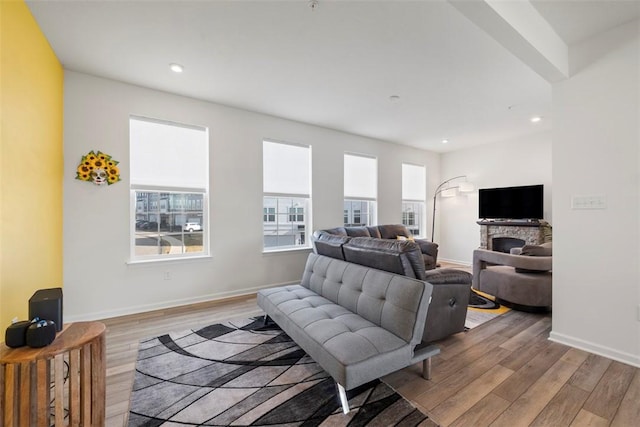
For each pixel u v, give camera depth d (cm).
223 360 208
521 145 530
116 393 170
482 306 329
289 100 353
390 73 286
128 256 302
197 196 352
